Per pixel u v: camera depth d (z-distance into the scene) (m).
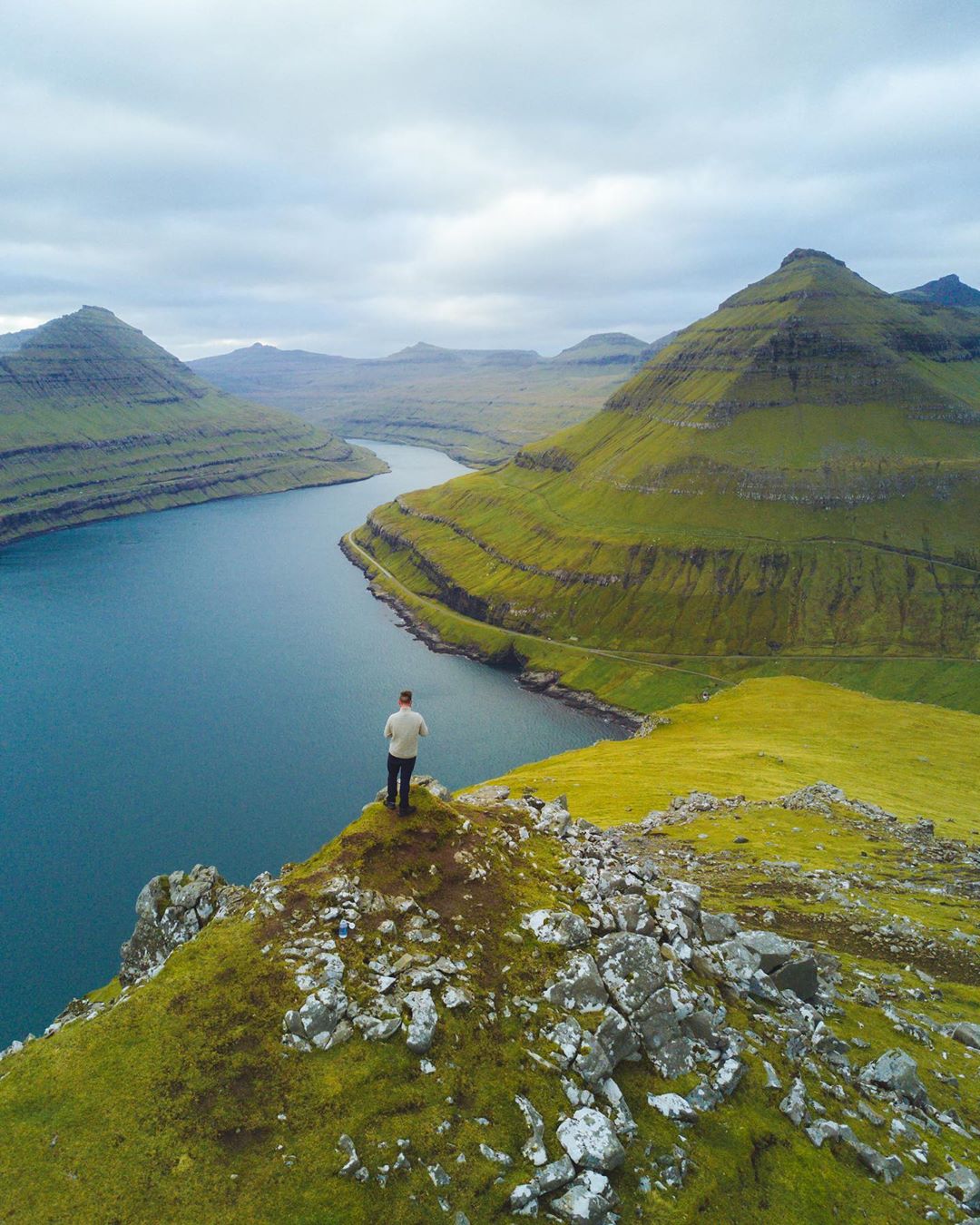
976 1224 16.14
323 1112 15.66
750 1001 22.05
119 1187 14.04
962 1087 21.33
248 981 18.30
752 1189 16.28
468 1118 16.16
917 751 95.00
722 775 78.12
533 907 22.20
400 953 19.67
